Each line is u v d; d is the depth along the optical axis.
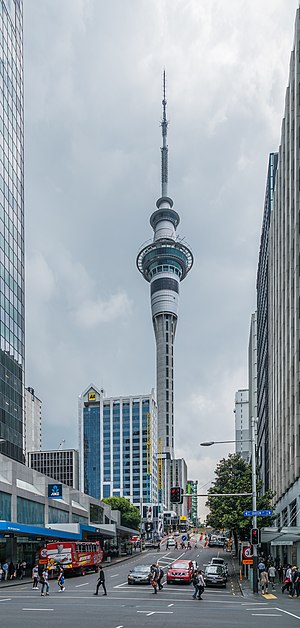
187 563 50.06
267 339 101.12
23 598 36.72
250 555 46.66
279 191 77.88
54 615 27.91
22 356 85.44
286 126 67.88
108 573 64.25
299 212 56.09
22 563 60.81
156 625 24.20
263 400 112.94
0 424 73.56
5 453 74.69
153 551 117.56
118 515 138.00
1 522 48.78
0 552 58.59
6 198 81.31
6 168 82.12
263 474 113.12
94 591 42.12
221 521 62.88
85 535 84.38
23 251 89.12
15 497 60.81
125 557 98.56
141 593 40.44
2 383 75.19
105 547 96.56
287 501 64.50
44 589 41.47
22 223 89.50
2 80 82.44
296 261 56.09
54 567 56.44
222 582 46.81
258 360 135.00
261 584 42.12
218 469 71.56
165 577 57.03
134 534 139.00
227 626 23.91
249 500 62.31
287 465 64.12
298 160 56.25
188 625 24.19
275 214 83.31
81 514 95.62
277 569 62.41
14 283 83.12
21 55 94.75
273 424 86.75
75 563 57.41
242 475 68.50
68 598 36.69
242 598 37.62
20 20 95.38
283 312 70.50
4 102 82.94
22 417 83.69
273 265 87.81
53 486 70.50
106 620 25.92
